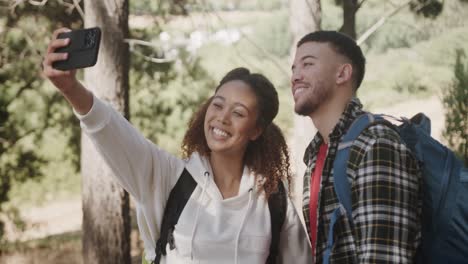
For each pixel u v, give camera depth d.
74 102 1.95
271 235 2.32
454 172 1.97
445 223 1.94
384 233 1.88
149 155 2.17
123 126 2.08
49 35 9.40
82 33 1.75
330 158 2.08
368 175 1.92
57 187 10.14
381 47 13.03
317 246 2.10
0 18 9.20
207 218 2.21
